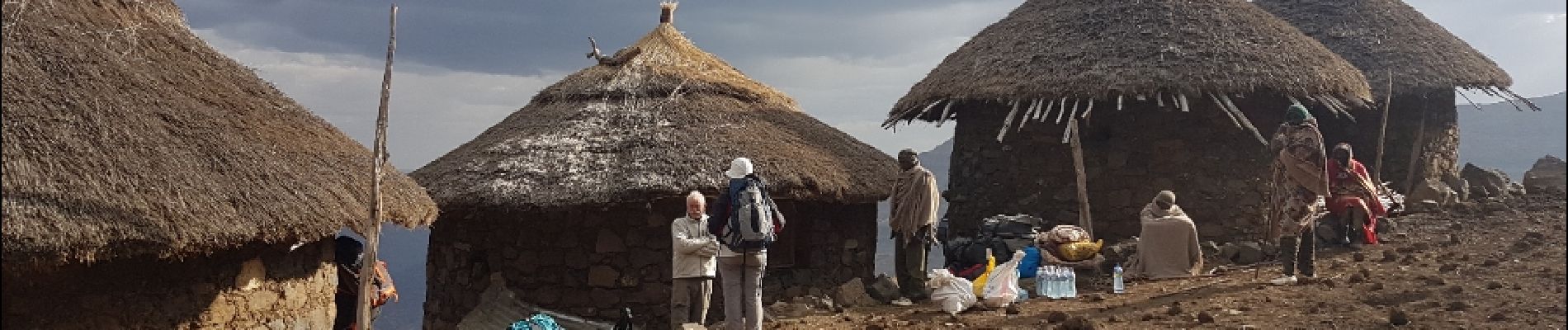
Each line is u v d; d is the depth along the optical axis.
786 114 12.82
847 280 11.85
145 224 5.54
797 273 11.16
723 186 10.41
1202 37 12.74
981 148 13.84
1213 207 12.41
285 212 6.42
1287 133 9.34
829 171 11.37
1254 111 12.61
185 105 6.79
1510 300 7.48
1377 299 7.91
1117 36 12.88
